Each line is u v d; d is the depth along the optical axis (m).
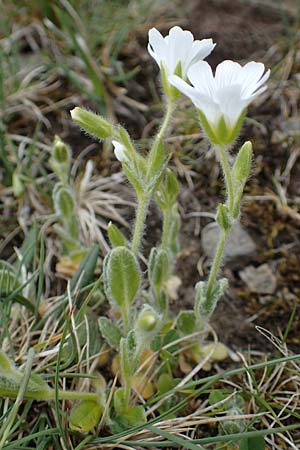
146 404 0.20
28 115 0.30
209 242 0.25
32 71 0.31
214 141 0.17
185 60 0.17
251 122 0.29
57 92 0.31
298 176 0.27
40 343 0.21
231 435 0.18
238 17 0.33
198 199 0.27
